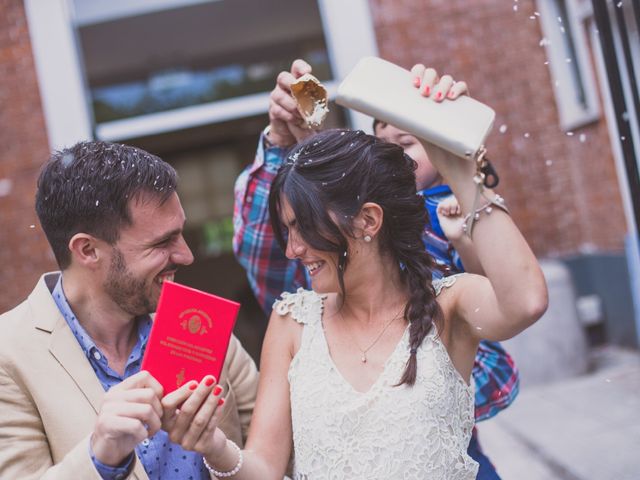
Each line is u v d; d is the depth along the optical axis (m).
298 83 1.71
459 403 1.57
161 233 1.53
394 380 1.52
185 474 1.58
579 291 6.64
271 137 2.03
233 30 6.02
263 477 1.55
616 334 6.48
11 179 5.75
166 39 5.96
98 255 1.52
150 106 6.02
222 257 7.90
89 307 1.58
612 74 2.09
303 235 1.54
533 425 4.85
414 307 1.57
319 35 6.03
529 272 1.47
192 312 1.39
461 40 6.18
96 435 1.31
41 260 5.77
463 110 1.45
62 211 1.51
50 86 5.76
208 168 7.89
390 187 1.58
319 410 1.54
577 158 6.36
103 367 1.58
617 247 6.11
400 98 1.46
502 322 1.52
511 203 6.44
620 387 5.32
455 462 1.52
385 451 1.49
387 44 6.06
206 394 1.36
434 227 2.06
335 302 1.67
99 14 5.87
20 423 1.49
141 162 1.53
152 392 1.32
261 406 1.64
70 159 1.53
